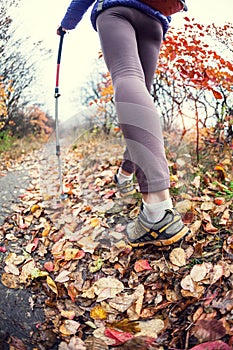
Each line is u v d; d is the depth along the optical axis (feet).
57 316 4.54
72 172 6.95
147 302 4.56
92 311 4.54
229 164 6.71
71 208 6.21
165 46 6.87
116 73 4.91
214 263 4.78
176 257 4.93
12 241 5.88
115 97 4.83
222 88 6.84
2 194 7.30
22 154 9.96
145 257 5.12
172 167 6.79
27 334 4.34
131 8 4.98
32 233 6.01
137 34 5.24
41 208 6.53
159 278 4.80
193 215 5.59
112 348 4.10
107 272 5.05
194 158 6.98
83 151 7.24
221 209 5.66
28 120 10.93
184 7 5.28
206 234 5.30
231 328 3.96
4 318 4.53
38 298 4.81
